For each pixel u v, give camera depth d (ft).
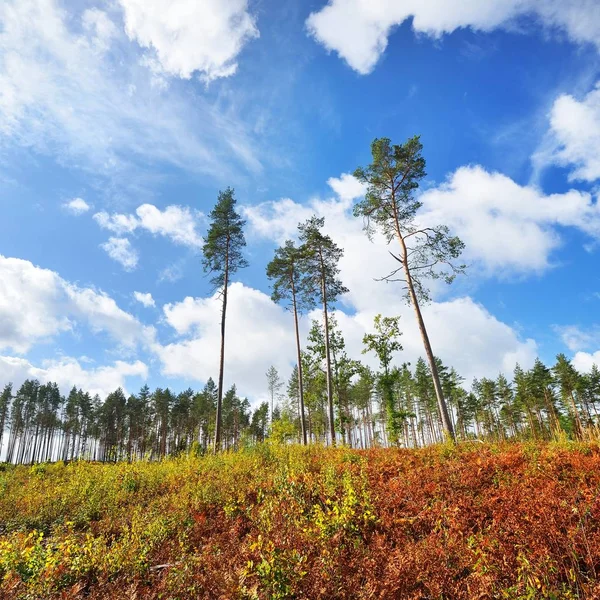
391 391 87.35
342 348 103.71
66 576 19.76
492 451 35.47
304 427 90.22
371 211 70.64
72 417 237.86
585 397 164.55
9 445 217.56
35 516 33.65
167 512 28.86
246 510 27.30
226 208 92.48
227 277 88.69
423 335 60.44
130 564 20.56
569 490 23.29
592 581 14.98
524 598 13.71
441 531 20.48
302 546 19.81
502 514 21.31
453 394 193.67
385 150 67.87
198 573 18.62
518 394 188.24
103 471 45.52
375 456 40.14
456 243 63.57
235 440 212.23
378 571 17.61
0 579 19.13
